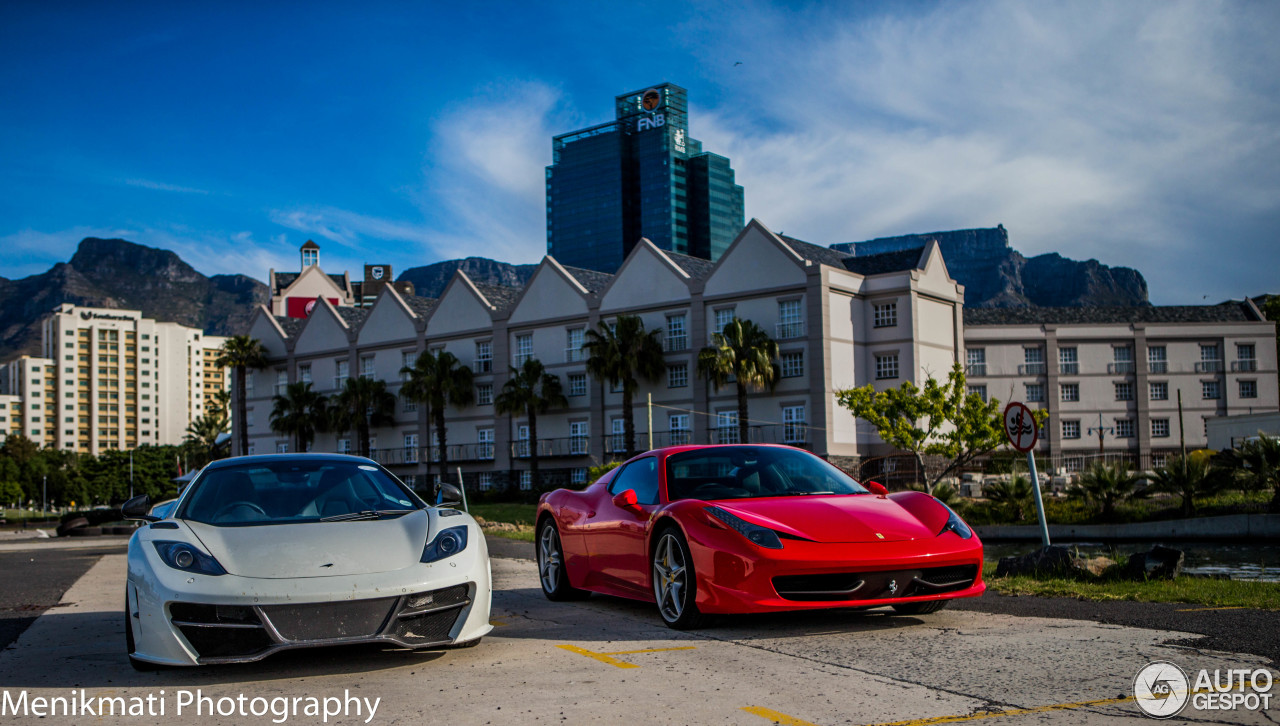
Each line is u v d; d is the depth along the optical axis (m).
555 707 4.11
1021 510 27.50
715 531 5.90
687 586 6.04
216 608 4.69
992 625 5.99
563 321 49.88
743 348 41.44
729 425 43.94
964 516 28.16
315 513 5.76
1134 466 27.34
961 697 4.12
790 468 7.02
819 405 41.09
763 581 5.59
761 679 4.57
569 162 197.12
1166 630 5.58
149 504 5.78
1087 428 57.84
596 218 192.25
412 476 56.16
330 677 4.82
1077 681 4.36
